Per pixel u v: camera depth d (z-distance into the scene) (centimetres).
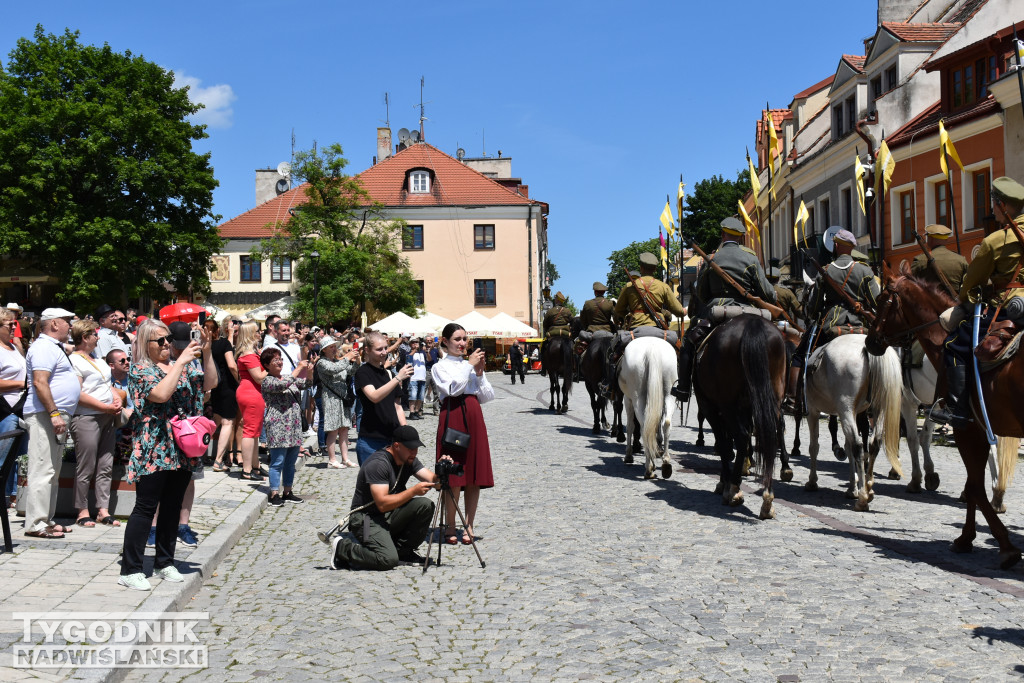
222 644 554
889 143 2869
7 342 818
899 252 2838
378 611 621
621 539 812
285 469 1074
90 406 845
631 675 482
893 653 505
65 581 657
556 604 622
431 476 767
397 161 6038
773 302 1027
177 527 680
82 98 4066
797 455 1373
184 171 4356
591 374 1709
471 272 5788
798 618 573
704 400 959
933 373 962
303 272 4959
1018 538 785
